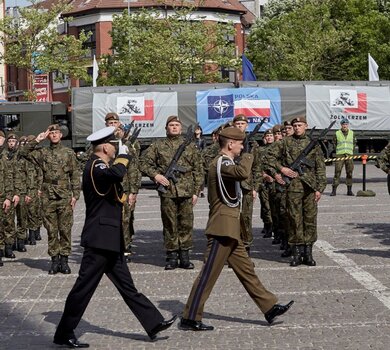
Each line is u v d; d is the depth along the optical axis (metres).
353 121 40.38
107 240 9.84
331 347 9.64
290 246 15.91
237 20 78.69
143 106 39.81
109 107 39.91
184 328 10.66
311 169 15.18
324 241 18.28
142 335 10.45
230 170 10.30
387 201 27.62
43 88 61.72
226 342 9.99
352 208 25.38
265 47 64.81
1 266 16.23
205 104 39.91
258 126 14.95
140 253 17.39
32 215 19.42
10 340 10.40
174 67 58.22
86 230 9.94
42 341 10.32
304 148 15.10
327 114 40.28
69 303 9.90
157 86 40.09
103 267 9.96
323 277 14.15
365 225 20.98
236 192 10.53
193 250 17.50
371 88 40.53
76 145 40.19
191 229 15.38
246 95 39.94
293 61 61.97
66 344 9.99
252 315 11.39
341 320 10.98
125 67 58.34
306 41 61.53
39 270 15.68
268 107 39.97
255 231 20.69
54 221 15.03
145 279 14.39
